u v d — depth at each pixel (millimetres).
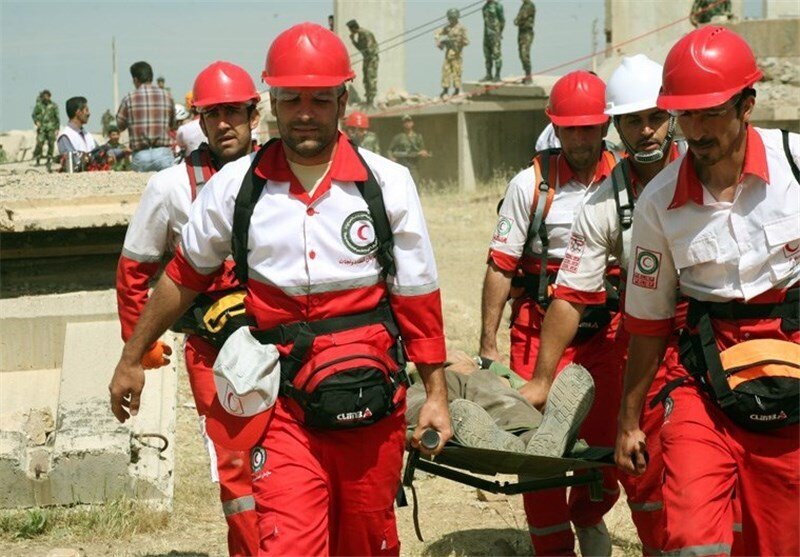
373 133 24219
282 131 3918
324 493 3963
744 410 3826
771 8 23078
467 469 4629
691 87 3742
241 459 4855
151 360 5016
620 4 21406
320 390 3875
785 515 3902
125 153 18188
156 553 5621
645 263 4043
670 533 3760
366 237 3961
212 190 4062
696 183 3877
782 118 18547
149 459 6367
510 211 5484
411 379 5223
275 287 3971
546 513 5270
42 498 6051
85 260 9203
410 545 5859
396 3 26547
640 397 4211
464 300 12102
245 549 4867
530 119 26188
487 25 25656
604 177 5402
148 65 14305
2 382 7328
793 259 3859
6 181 10680
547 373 5020
